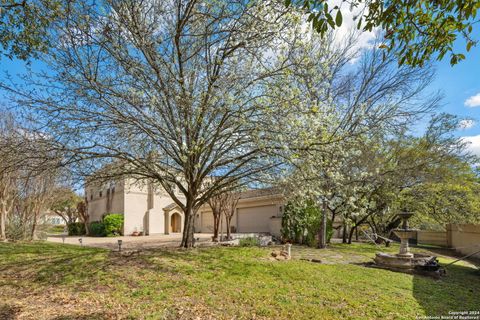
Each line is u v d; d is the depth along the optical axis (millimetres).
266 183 9555
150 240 19094
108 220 22875
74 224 25938
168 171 9750
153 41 7941
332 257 10891
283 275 7258
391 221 17281
